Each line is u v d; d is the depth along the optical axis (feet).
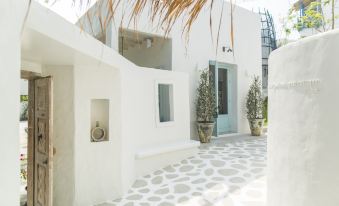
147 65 29.30
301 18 15.87
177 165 20.40
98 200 14.39
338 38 6.13
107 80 14.88
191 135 27.71
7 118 5.28
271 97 9.52
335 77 6.15
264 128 36.27
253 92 32.09
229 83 32.65
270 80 9.70
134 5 2.89
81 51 10.11
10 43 5.36
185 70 27.07
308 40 7.05
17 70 5.58
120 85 15.25
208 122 26.89
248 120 32.53
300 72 7.34
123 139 15.47
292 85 7.74
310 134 6.86
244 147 25.34
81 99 14.16
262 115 32.48
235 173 17.94
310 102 6.88
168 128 22.24
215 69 29.45
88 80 14.37
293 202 7.58
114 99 15.06
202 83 27.25
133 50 31.58
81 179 14.01
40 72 13.62
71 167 13.89
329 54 6.32
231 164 19.88
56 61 12.80
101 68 14.74
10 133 5.36
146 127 20.36
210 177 17.48
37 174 13.58
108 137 14.98
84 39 10.37
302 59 7.27
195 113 27.94
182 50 26.84
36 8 6.87
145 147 20.07
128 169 16.31
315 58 6.75
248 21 33.94
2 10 5.10
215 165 19.83
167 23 2.82
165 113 23.72
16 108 5.54
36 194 13.73
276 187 8.82
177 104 23.12
